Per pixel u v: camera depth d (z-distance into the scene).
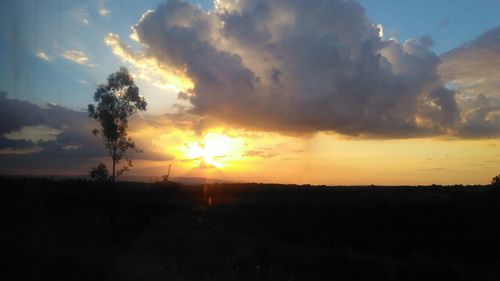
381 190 59.16
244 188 63.12
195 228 31.23
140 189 61.31
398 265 18.36
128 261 14.69
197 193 56.22
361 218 35.47
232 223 36.69
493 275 17.55
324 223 35.06
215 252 19.42
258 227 34.19
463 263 18.95
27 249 16.12
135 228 31.19
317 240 29.55
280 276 15.55
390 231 30.98
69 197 42.47
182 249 20.59
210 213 41.56
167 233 25.81
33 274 12.66
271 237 29.44
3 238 18.44
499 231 27.75
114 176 34.28
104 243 23.89
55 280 12.07
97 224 31.91
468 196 41.22
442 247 26.19
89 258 15.34
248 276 14.73
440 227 30.72
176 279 13.07
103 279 12.57
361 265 18.05
